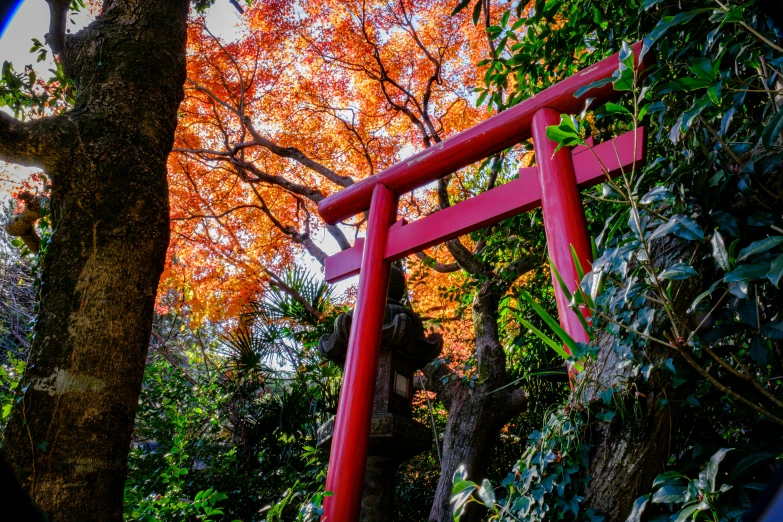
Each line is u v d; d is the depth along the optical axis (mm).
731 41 1364
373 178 3447
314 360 6348
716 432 1482
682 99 1754
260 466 5664
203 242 9234
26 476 1760
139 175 2344
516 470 1654
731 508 1045
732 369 1104
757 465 1122
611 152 2363
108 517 1874
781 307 1213
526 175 2754
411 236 3100
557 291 2189
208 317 9172
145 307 2223
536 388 4656
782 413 1187
